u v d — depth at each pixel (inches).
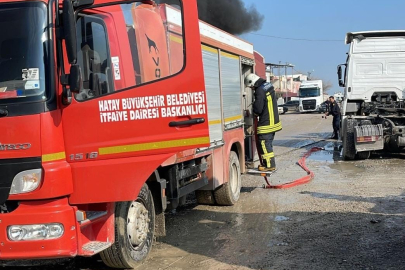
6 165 145.5
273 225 244.4
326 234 222.8
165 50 153.9
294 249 203.6
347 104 485.7
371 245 203.8
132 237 183.9
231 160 298.4
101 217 164.6
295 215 262.2
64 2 141.7
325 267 180.1
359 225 234.8
